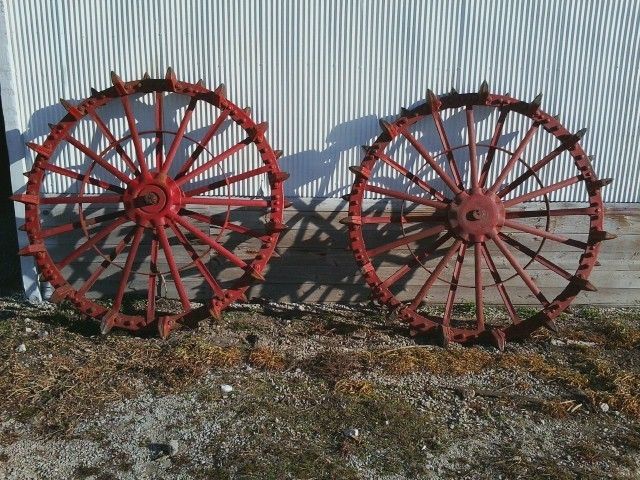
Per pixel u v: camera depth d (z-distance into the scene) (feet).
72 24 9.48
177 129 9.87
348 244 10.11
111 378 8.40
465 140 9.93
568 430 7.65
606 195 10.23
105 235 9.50
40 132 9.87
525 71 9.73
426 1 9.44
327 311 10.34
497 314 10.36
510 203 9.51
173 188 9.34
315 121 9.86
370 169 9.52
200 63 9.63
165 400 8.00
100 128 9.59
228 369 8.66
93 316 9.62
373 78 9.71
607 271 10.52
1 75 9.58
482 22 9.53
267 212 10.11
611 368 8.94
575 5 9.48
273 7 9.43
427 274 10.36
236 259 9.55
